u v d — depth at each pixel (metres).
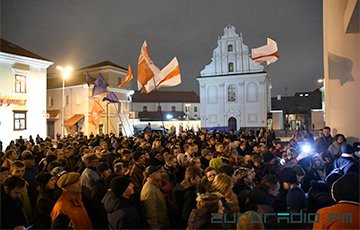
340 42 8.93
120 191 3.36
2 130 22.33
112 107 36.91
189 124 55.09
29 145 10.51
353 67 8.77
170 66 11.48
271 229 3.26
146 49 11.07
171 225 4.25
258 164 5.41
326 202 3.75
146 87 11.70
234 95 41.91
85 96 34.00
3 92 22.53
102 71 38.50
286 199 3.79
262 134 16.39
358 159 5.59
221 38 42.81
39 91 25.30
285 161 6.73
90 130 33.62
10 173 4.86
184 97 78.62
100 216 3.90
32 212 4.66
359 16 7.59
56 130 36.88
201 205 2.95
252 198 3.52
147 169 4.07
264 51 10.68
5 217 3.01
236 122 41.47
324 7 10.30
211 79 42.81
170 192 4.55
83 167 5.57
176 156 5.96
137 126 45.91
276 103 52.53
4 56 22.41
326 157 6.61
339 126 8.91
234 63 42.28
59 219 3.21
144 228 3.92
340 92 8.93
